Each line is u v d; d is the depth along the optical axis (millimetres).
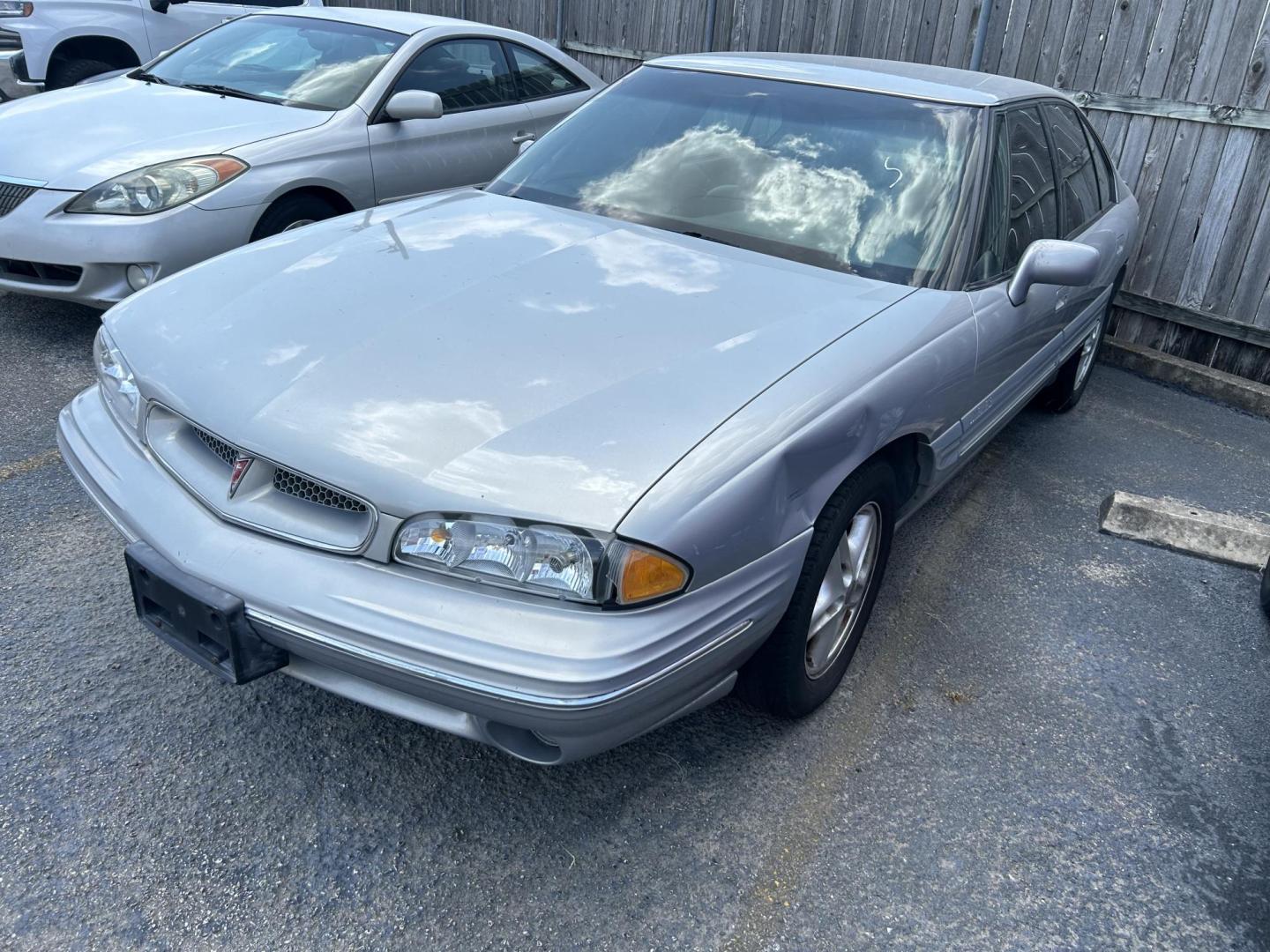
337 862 2143
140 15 7871
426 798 2340
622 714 1891
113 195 4223
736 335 2410
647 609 1899
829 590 2572
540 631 1840
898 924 2129
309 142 4766
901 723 2768
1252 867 2389
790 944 2057
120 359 2453
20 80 7457
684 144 3373
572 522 1851
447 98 5570
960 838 2377
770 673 2475
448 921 2031
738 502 2000
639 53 8359
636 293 2574
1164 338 6168
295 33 5633
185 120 4777
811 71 3582
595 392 2121
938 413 2754
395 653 1883
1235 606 3574
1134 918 2211
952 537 3861
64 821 2166
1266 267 5594
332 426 2043
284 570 1998
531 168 3512
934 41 6527
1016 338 3275
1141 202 6027
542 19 9086
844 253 2951
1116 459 4809
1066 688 3006
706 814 2375
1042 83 6219
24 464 3590
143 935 1935
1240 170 5562
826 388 2281
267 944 1942
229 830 2191
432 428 2012
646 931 2053
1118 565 3779
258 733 2477
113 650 2705
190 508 2170
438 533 1901
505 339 2289
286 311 2408
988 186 3135
